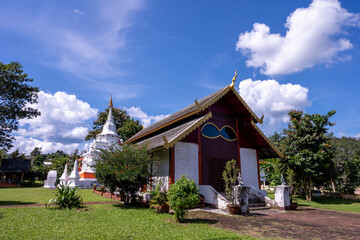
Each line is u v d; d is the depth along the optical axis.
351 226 8.51
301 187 20.88
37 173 45.69
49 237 6.05
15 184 38.00
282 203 12.55
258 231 7.42
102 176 12.34
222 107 15.78
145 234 6.57
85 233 6.51
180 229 7.30
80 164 44.81
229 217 9.77
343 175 24.44
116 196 15.77
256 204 13.15
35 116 39.22
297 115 20.58
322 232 7.43
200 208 11.94
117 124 51.47
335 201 19.56
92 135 49.44
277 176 24.36
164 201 10.66
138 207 11.84
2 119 36.97
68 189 11.71
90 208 11.30
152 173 14.00
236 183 14.84
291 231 7.50
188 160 13.38
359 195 21.64
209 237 6.39
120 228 7.20
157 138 15.29
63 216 8.98
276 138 28.19
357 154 28.94
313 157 18.20
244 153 16.11
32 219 8.31
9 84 35.59
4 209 10.54
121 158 12.13
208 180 13.80
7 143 40.19
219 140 15.00
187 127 12.78
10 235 6.17
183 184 8.78
